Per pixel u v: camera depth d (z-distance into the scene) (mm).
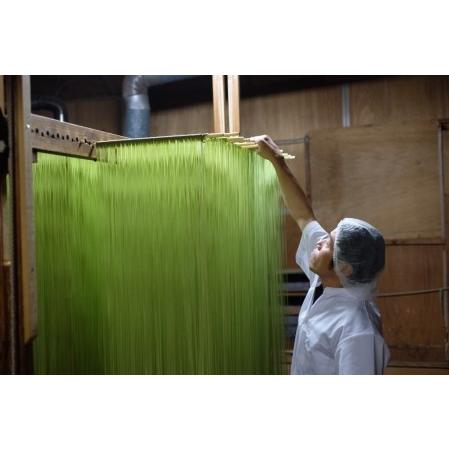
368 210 3803
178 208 1739
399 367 3777
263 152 2160
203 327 1715
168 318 1765
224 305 1839
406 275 3750
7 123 1275
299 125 4004
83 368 2064
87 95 4414
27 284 1273
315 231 2232
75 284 2035
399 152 3727
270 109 4078
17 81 1271
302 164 3992
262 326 2236
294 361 2076
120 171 1833
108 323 1882
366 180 3801
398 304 3779
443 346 3688
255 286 2164
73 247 2025
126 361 1838
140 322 1811
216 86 2406
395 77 3768
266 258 2314
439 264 3678
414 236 3715
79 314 2057
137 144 1804
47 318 1982
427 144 3670
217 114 2402
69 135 1776
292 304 3926
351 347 1807
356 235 1862
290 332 3730
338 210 3865
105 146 1864
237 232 1991
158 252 1775
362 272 1890
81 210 2010
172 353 1764
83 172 1996
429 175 3670
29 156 1299
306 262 2309
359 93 3852
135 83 3994
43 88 4355
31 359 1320
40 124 1639
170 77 4043
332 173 3879
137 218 1808
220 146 1860
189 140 1719
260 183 2270
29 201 1291
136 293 1814
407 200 3721
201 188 1698
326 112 3938
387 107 3791
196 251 1714
